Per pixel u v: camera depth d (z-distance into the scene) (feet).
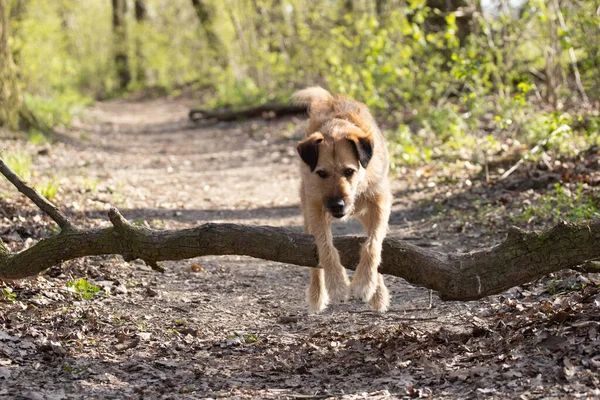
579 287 16.96
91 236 16.38
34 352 14.58
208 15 93.20
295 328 17.44
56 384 13.24
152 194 34.50
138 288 20.04
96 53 154.10
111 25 153.99
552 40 37.88
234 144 53.42
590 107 38.81
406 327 16.34
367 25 49.29
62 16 111.24
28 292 18.15
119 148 52.65
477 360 13.82
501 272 14.58
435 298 18.92
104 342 15.78
